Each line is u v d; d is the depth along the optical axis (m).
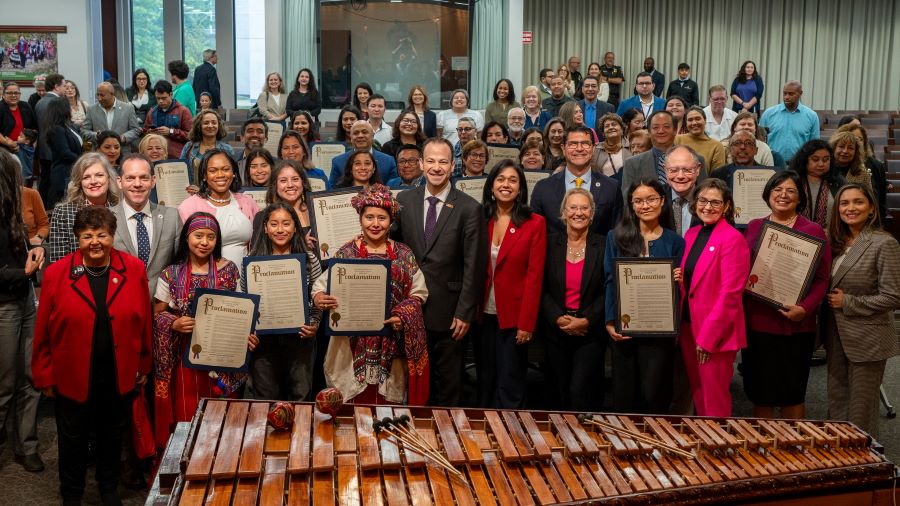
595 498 2.36
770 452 2.75
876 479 2.68
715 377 3.99
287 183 4.63
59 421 3.74
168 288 3.95
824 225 4.98
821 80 14.93
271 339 4.07
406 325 4.03
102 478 3.83
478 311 4.51
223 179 4.44
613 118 6.21
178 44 13.54
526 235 4.44
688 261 4.12
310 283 4.16
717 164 5.89
